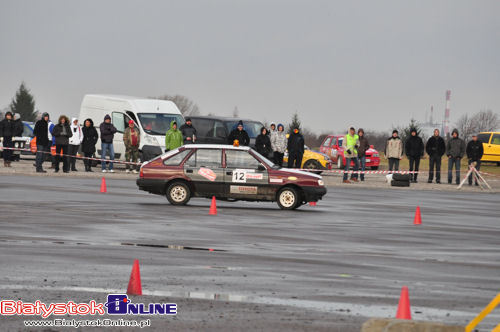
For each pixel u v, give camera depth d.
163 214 53.94
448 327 18.95
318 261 35.19
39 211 53.00
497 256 39.00
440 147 104.62
